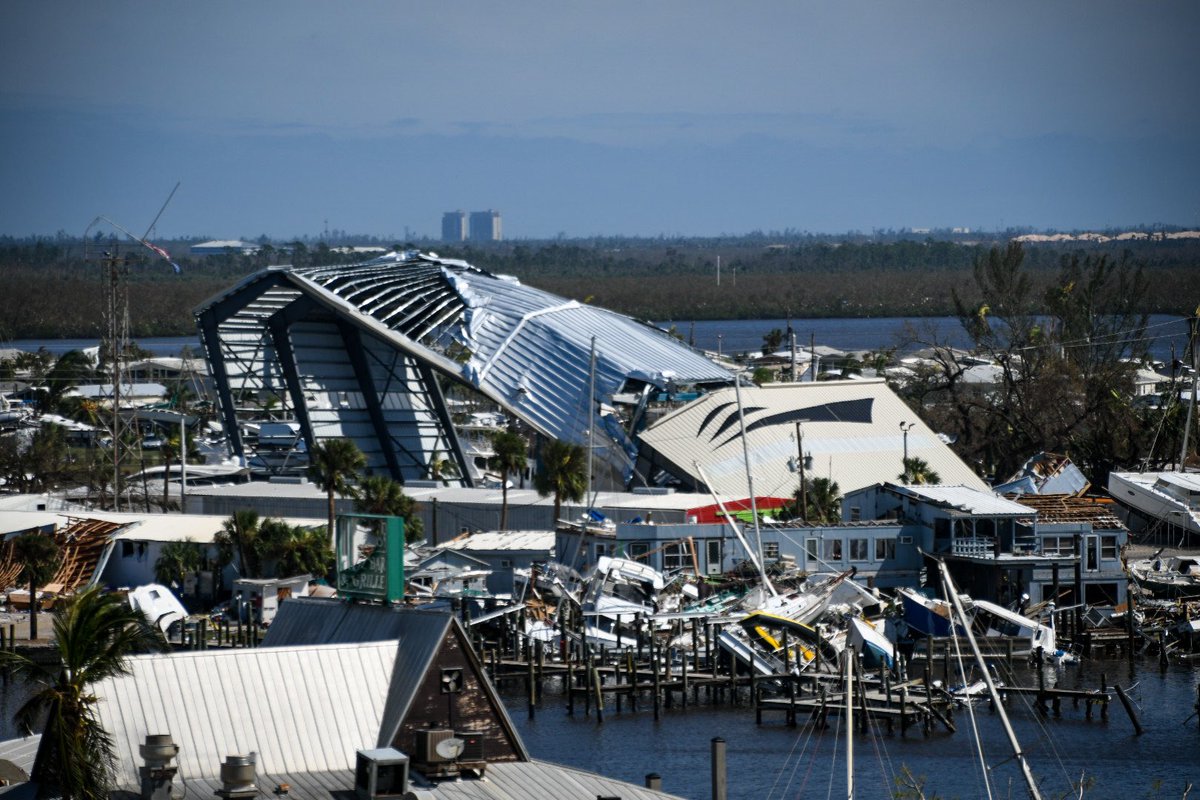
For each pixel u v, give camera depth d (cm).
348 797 10800
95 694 11094
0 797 10862
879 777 18988
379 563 12962
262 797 10738
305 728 11462
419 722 11625
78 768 10619
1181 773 19350
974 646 15662
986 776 18300
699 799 17925
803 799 18012
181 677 11425
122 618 11250
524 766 11838
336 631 12850
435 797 11019
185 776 11031
